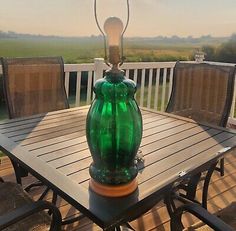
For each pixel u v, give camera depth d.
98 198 1.26
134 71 4.23
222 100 2.78
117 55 1.28
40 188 2.78
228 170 3.30
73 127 2.13
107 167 1.29
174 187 1.67
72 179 1.41
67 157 1.64
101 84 1.26
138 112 1.31
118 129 1.26
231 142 1.90
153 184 1.38
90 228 2.28
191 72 3.02
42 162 1.57
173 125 2.22
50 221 1.62
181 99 3.11
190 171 1.52
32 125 2.15
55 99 3.00
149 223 2.38
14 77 2.74
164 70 4.56
